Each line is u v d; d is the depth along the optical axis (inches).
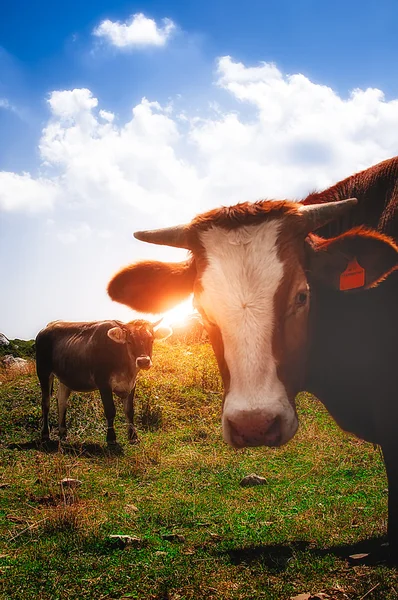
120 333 368.2
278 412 137.3
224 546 191.3
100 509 238.5
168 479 291.9
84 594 157.8
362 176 191.5
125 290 179.6
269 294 145.7
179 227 165.6
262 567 167.9
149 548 192.5
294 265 149.9
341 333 172.7
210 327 152.3
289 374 145.9
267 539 196.9
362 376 177.2
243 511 233.8
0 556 185.8
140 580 164.6
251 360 141.3
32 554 186.4
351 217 183.6
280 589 152.9
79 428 402.3
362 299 172.2
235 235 153.4
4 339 703.7
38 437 385.7
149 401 419.8
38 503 249.6
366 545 183.3
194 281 162.7
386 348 171.2
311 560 170.4
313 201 190.9
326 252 155.6
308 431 351.6
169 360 527.2
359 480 274.1
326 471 289.4
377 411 175.0
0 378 521.3
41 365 403.2
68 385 390.9
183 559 179.8
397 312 170.4
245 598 148.3
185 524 220.4
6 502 249.8
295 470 295.4
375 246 152.8
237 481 283.1
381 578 153.5
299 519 217.9
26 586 163.3
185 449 351.3
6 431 391.5
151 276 175.5
